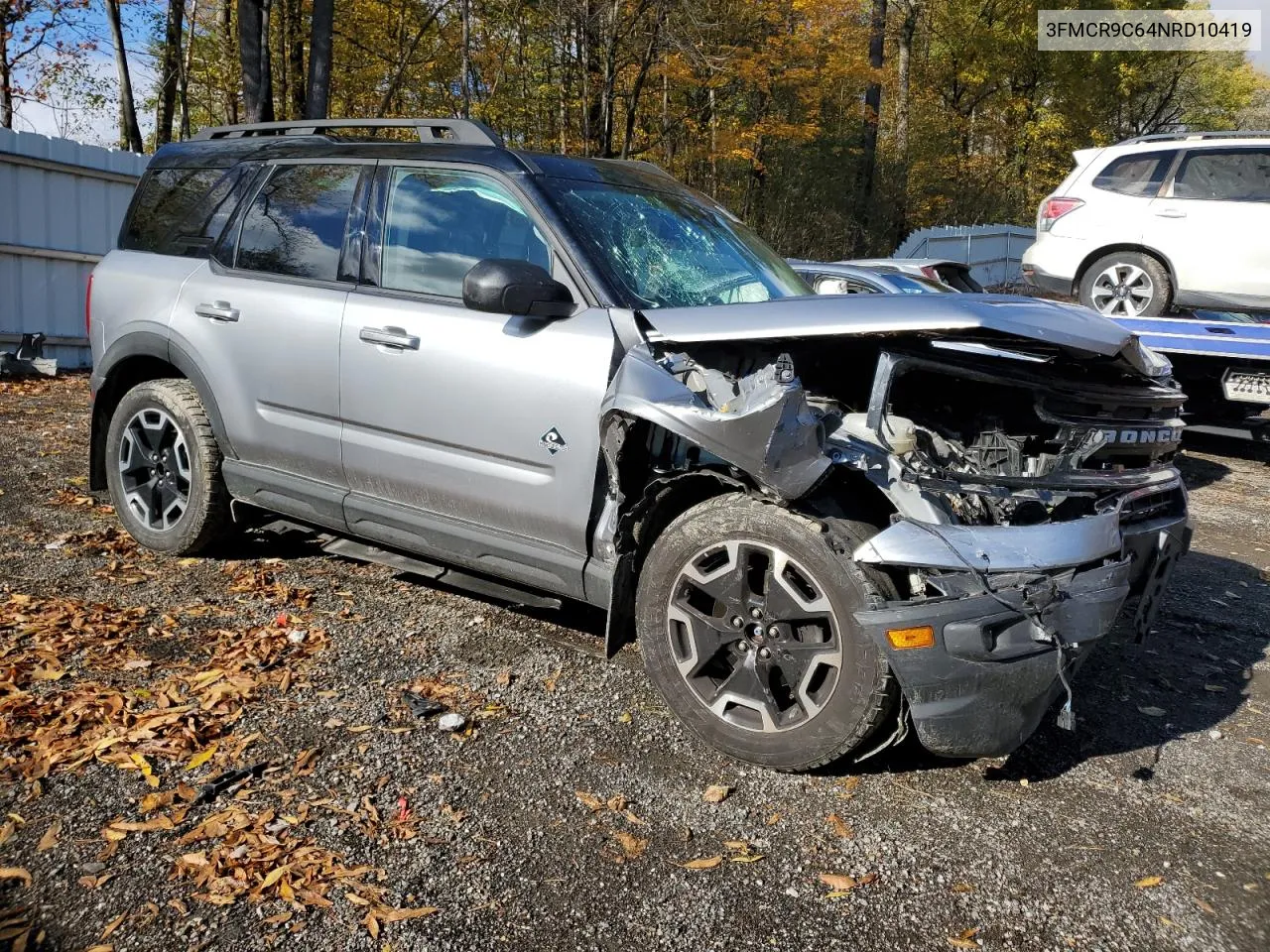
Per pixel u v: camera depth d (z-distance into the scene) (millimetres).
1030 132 33312
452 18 18891
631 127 17422
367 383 3787
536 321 3416
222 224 4434
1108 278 8906
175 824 2535
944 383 3262
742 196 21359
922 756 3180
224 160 4570
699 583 3055
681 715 3127
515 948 2186
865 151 22891
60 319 10008
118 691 3197
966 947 2271
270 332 4086
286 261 4168
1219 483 7969
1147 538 3312
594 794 2822
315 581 4430
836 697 2820
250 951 2115
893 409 3258
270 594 4215
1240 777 3150
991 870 2574
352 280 3945
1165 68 34594
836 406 3162
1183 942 2324
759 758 2977
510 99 20281
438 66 19859
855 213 22922
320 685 3383
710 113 19891
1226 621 4676
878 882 2500
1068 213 9094
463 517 3664
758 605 2959
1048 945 2293
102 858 2389
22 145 9398
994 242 22719
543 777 2893
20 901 2223
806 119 20641
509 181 3615
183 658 3510
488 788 2816
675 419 2916
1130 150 8836
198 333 4312
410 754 2971
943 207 29312
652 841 2621
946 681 2664
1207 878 2588
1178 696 3797
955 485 2824
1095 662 4098
